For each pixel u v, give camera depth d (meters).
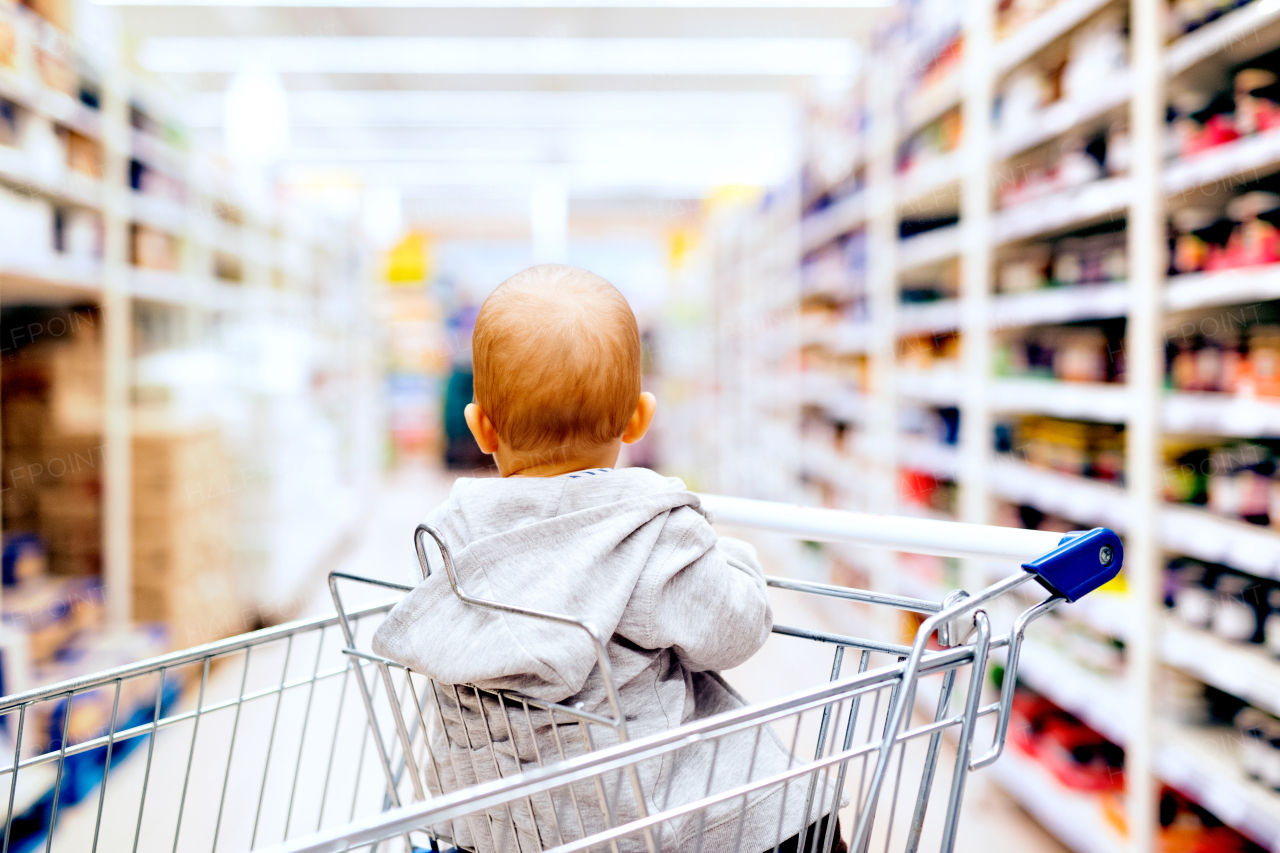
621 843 0.78
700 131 6.69
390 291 10.61
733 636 0.82
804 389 4.93
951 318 2.87
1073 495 2.09
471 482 0.90
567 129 6.68
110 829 1.96
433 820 0.63
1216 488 1.72
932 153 3.09
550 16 4.41
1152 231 1.75
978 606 0.81
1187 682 1.80
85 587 2.77
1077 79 2.09
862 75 3.81
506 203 9.62
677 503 0.83
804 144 5.02
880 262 3.47
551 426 0.84
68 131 2.66
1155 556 1.78
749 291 6.62
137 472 2.99
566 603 0.75
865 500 3.67
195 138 3.60
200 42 4.71
